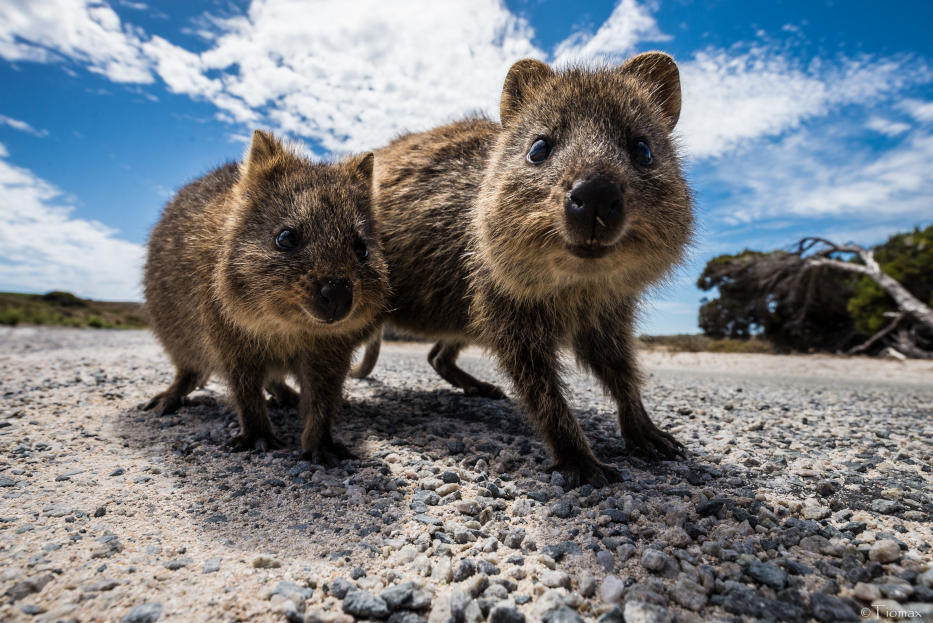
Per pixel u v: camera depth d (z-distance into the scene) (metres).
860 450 0.30
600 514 0.21
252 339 0.27
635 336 0.29
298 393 0.38
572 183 0.19
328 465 0.26
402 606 0.15
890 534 0.19
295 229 0.24
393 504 0.22
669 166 0.23
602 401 0.43
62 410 0.35
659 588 0.16
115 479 0.23
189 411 0.36
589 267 0.21
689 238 0.24
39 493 0.22
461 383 0.43
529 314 0.26
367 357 0.50
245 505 0.21
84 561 0.16
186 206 0.32
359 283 0.24
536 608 0.15
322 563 0.17
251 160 0.27
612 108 0.22
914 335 1.32
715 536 0.19
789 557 0.17
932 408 0.46
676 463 0.27
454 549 0.18
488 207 0.24
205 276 0.27
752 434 0.33
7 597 0.14
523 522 0.20
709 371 0.93
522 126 0.24
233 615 0.14
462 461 0.27
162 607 0.14
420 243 0.32
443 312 0.32
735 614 0.15
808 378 0.81
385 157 0.37
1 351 0.78
